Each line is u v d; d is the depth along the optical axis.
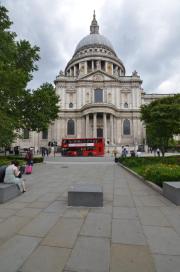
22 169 19.25
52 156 52.03
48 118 32.59
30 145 77.69
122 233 5.87
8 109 22.70
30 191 11.55
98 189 9.04
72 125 78.25
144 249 4.95
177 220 6.92
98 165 29.95
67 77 82.94
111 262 4.39
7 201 9.27
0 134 17.59
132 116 77.75
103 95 79.12
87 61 91.69
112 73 91.25
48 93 34.28
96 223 6.62
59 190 11.83
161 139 34.75
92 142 53.53
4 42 18.73
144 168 17.31
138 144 71.25
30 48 26.28
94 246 5.09
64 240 5.42
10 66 18.94
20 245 5.14
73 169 24.28
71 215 7.39
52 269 4.15
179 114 29.59
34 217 7.17
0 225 6.45
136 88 79.81
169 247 5.06
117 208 8.27
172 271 4.08
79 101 79.00
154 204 8.84
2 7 18.09
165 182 10.22
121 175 18.70
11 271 4.08
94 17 112.31
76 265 4.28
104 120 70.88
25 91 27.33
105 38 102.81
